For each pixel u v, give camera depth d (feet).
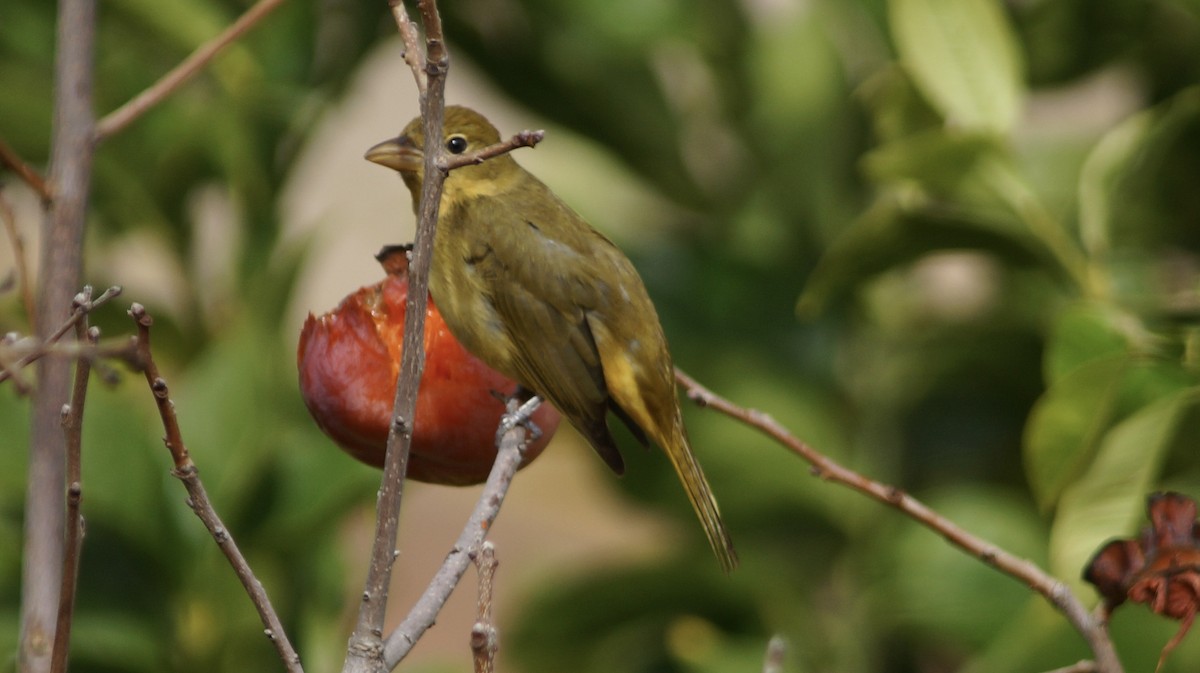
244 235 29.86
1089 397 23.73
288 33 30.30
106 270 32.12
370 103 64.54
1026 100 34.60
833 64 34.73
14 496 27.89
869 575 34.14
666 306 34.91
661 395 24.61
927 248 28.04
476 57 34.47
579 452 36.14
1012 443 34.83
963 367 34.30
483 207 25.14
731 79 34.88
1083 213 27.71
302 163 30.68
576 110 34.78
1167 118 27.53
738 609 35.65
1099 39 33.04
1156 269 30.12
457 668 31.96
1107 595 17.93
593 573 35.53
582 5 33.19
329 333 20.70
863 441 34.94
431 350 20.42
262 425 28.02
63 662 15.14
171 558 27.71
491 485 19.04
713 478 34.55
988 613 32.78
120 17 29.35
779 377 34.71
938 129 28.73
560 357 24.14
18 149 30.04
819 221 34.83
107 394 27.99
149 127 30.27
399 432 15.35
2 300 26.13
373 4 31.35
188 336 31.45
